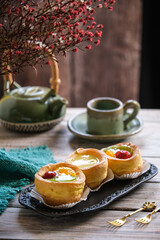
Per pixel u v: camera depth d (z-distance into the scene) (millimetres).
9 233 839
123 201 913
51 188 849
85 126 1196
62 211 859
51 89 1161
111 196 903
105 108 1181
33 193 892
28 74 1763
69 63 1863
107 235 833
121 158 946
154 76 1712
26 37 864
